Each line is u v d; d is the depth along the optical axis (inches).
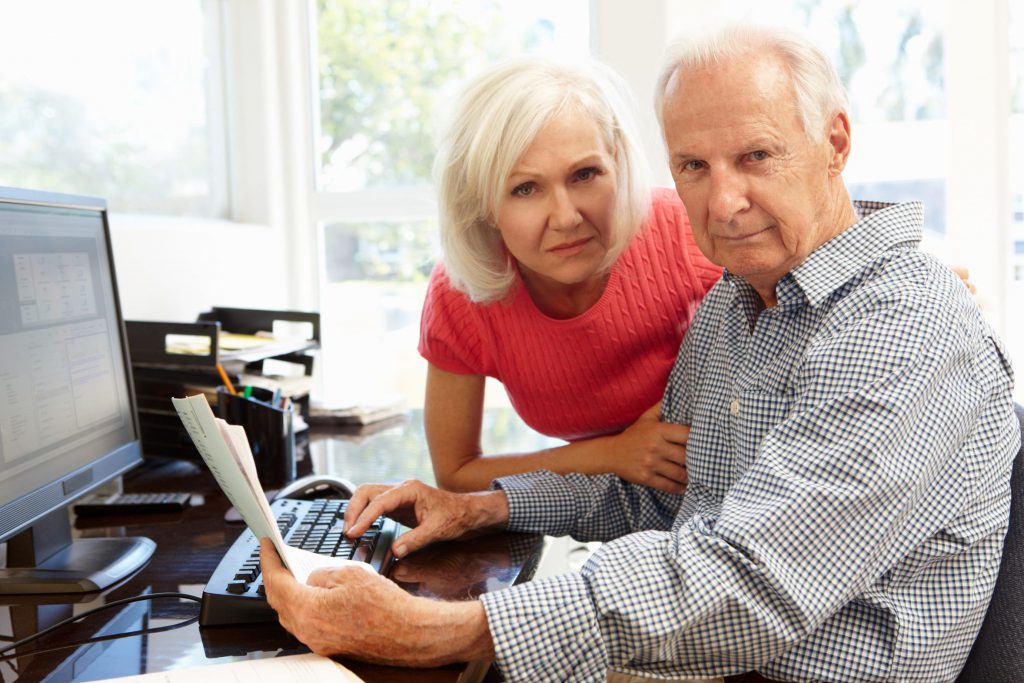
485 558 47.3
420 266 113.3
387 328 113.7
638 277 57.1
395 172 112.8
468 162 49.2
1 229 43.4
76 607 41.9
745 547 35.5
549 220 49.6
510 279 54.8
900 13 100.3
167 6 98.5
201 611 39.2
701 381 51.7
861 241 41.2
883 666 37.8
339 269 114.6
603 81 50.6
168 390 70.8
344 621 34.4
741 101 39.2
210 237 94.7
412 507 52.1
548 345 58.5
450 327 59.4
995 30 96.9
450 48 110.1
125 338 55.6
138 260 81.9
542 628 35.2
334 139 113.1
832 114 40.8
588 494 54.4
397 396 96.8
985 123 98.1
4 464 41.9
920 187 102.0
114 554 47.7
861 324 38.2
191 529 53.9
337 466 71.1
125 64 91.4
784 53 39.9
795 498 35.7
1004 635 39.6
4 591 44.0
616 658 36.3
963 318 38.7
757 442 43.9
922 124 101.0
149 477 67.0
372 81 111.7
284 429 65.5
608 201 50.7
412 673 35.0
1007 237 99.0
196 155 103.8
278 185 110.3
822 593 35.8
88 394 50.4
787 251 41.1
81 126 84.7
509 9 108.3
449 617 35.0
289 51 109.2
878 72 101.7
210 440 34.7
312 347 86.4
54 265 48.2
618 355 58.4
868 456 35.8
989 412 39.7
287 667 33.5
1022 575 39.4
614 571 36.3
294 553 41.7
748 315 46.9
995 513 39.4
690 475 50.5
